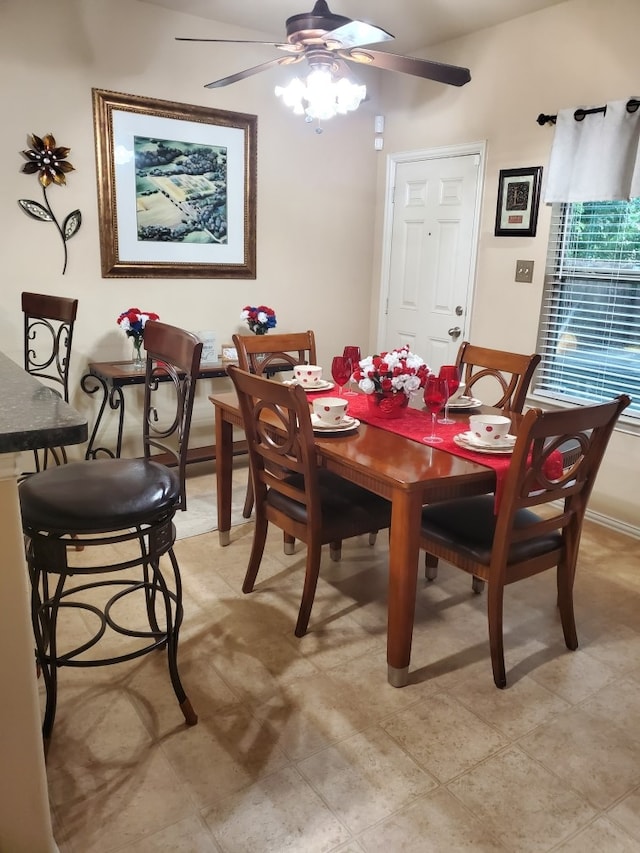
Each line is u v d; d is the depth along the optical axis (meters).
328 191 4.55
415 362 2.52
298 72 4.24
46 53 3.33
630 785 1.72
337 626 2.43
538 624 2.48
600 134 3.21
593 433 2.09
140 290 3.88
